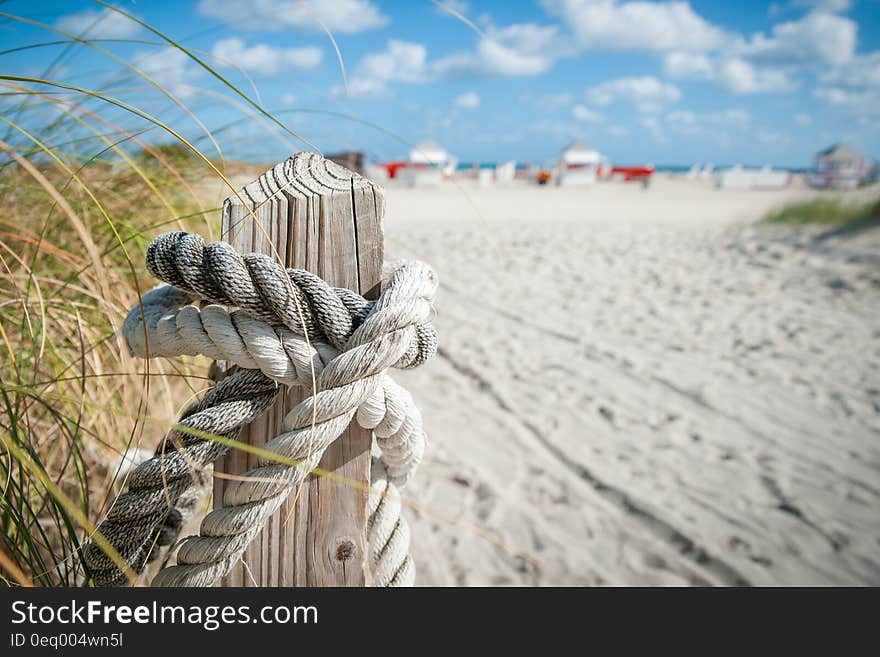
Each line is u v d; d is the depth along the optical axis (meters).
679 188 28.88
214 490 1.03
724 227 11.45
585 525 2.74
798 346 5.02
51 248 1.26
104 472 1.71
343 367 0.91
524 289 6.79
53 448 1.61
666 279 7.26
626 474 3.15
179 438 0.92
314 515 1.03
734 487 3.05
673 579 2.39
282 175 1.05
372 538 1.17
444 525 2.71
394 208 15.38
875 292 6.43
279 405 1.01
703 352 4.89
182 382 2.29
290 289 0.92
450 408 3.84
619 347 4.99
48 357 1.58
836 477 3.14
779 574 2.44
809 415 3.82
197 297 1.05
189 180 2.45
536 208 16.00
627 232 10.98
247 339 0.94
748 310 6.00
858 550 2.59
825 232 9.48
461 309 5.98
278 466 0.94
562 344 5.04
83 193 1.88
